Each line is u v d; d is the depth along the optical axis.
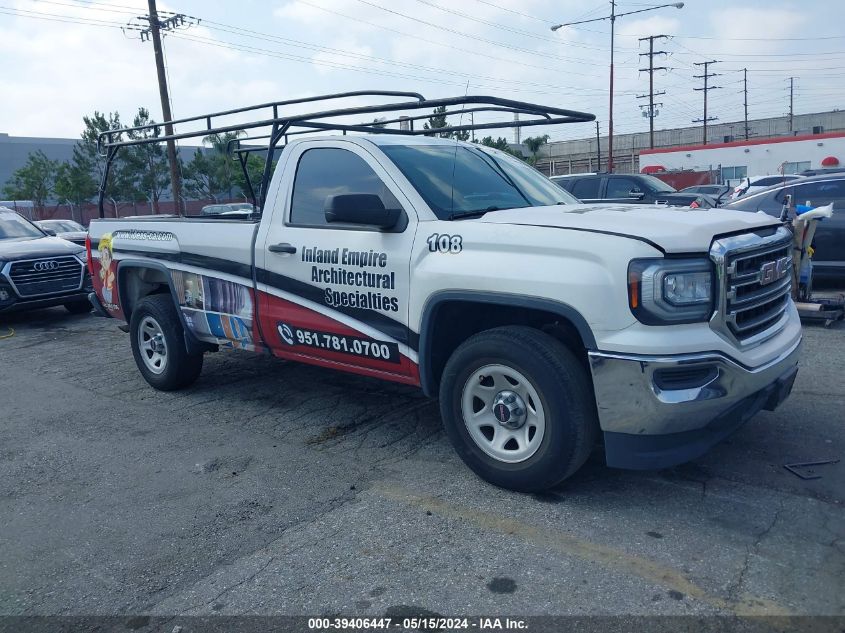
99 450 5.18
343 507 4.07
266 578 3.39
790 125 69.06
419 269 4.24
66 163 38.56
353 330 4.70
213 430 5.47
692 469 4.31
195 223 5.79
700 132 72.56
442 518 3.87
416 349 4.38
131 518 4.08
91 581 3.45
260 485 4.43
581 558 3.41
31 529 4.02
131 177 35.12
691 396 3.51
